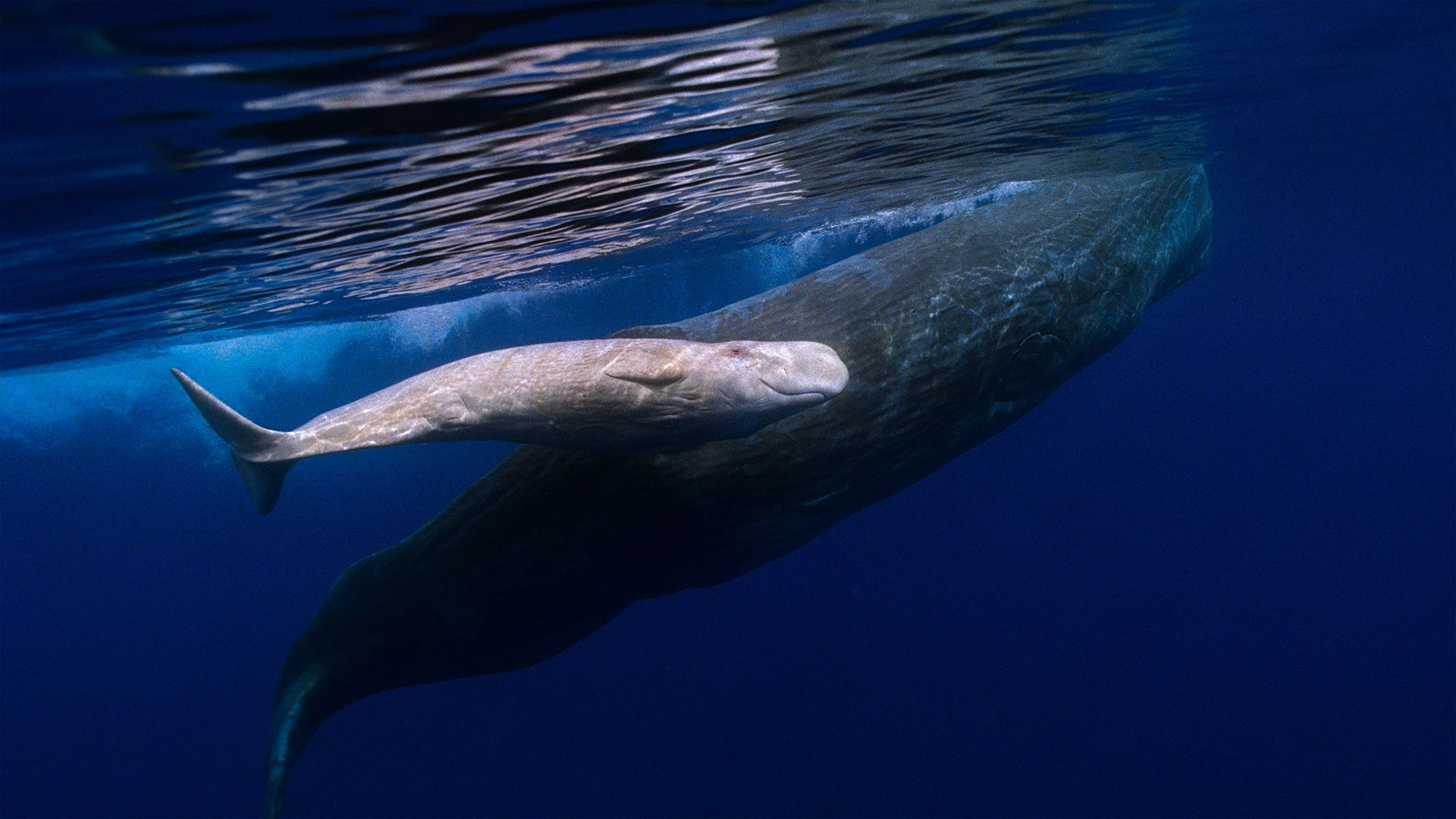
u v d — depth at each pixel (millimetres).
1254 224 36688
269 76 4348
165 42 3623
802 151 10023
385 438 5109
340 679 7117
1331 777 28297
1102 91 9516
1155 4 6691
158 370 28766
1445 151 23156
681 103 6801
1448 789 26875
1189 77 9727
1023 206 8703
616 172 9180
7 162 4891
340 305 18484
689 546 6957
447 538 7039
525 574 6941
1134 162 15078
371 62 4453
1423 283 70312
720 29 5109
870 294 7289
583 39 4781
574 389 5070
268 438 5289
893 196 16016
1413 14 9039
